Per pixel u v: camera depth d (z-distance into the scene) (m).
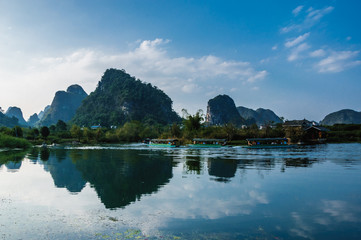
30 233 10.32
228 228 11.02
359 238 10.09
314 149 63.47
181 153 53.94
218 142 82.06
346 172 26.03
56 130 199.50
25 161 37.28
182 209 13.73
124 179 22.58
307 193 17.25
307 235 10.33
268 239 9.91
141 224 11.44
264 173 25.56
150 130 171.50
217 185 19.81
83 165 32.44
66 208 13.94
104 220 11.95
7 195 16.86
